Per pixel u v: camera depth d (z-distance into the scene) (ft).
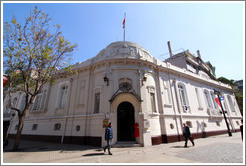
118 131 35.53
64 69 37.93
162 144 35.12
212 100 64.03
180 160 18.75
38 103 53.21
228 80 101.50
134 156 22.43
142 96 37.19
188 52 75.41
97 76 41.78
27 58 31.07
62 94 49.34
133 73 39.78
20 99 61.16
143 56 43.34
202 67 81.30
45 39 33.37
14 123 57.62
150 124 35.60
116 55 41.55
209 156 20.34
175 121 42.37
